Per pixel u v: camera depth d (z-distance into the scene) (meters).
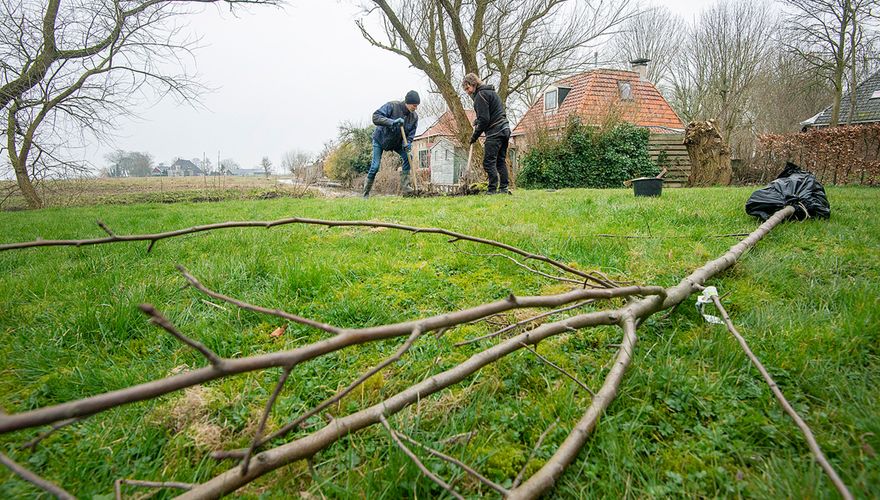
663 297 1.85
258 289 2.74
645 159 15.88
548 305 1.35
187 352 1.97
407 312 2.33
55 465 1.32
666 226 4.05
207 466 1.29
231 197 15.80
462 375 1.34
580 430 1.19
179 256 3.59
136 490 1.23
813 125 22.27
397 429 1.37
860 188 9.98
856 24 17.42
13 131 10.84
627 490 1.14
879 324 1.84
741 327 1.97
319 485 1.17
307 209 6.77
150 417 1.50
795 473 1.15
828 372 1.60
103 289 2.72
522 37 14.28
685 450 1.29
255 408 1.56
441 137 25.73
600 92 19.62
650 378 1.58
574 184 15.98
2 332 2.22
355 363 1.84
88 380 1.74
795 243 3.27
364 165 25.47
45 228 5.75
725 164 13.85
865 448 1.22
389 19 13.12
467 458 1.27
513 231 3.86
